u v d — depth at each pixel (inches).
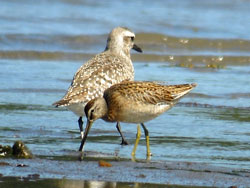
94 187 407.2
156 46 1039.0
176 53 1015.6
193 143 535.5
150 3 1320.1
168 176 431.8
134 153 499.2
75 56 955.3
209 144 532.7
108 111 503.8
